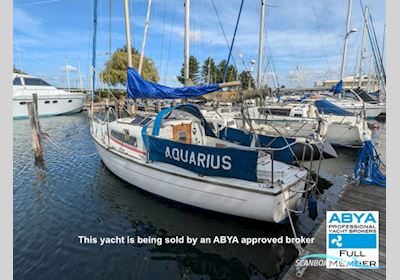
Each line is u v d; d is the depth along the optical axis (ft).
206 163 15.69
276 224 15.39
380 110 56.90
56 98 77.97
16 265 13.23
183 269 12.93
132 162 19.45
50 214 18.38
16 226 16.89
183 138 21.08
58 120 72.02
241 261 13.44
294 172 16.20
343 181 25.27
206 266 13.14
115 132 23.31
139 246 14.73
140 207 18.81
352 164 31.09
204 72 115.34
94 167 28.58
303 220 16.88
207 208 16.43
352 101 54.49
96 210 18.74
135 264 13.29
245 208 14.89
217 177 15.56
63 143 41.68
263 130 29.32
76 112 84.69
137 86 20.44
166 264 13.29
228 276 12.44
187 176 16.22
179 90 19.54
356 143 35.78
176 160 17.21
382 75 29.40
